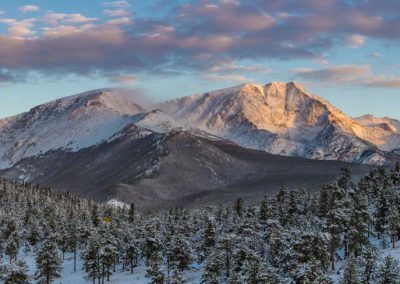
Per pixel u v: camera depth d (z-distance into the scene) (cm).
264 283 8188
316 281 7525
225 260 10538
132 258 13362
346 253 10919
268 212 13625
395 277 7762
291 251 8975
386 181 14112
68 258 15700
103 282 12138
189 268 11956
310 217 12662
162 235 13812
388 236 11481
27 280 10662
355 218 10256
